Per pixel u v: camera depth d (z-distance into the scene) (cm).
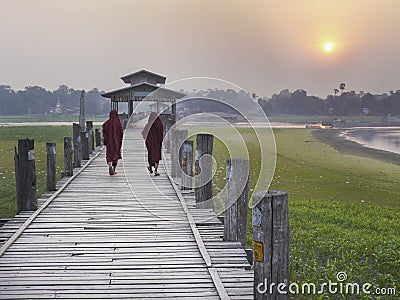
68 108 11800
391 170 1975
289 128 5812
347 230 885
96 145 1891
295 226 915
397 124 8400
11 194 1095
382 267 648
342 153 2752
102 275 466
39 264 495
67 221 668
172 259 515
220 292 423
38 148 2188
